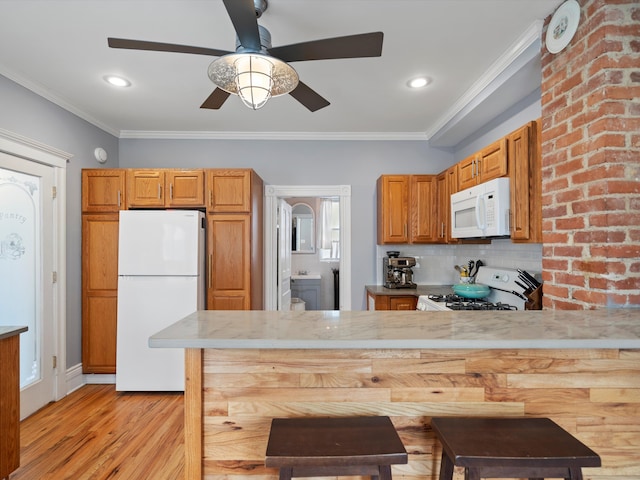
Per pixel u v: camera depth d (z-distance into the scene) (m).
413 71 2.41
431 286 3.80
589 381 1.31
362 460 0.98
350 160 3.83
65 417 2.55
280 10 1.78
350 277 3.83
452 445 1.03
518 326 1.31
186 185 3.19
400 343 1.15
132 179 3.17
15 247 2.54
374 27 1.93
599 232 1.52
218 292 3.16
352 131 3.72
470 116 2.91
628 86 1.49
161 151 3.73
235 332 1.25
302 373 1.31
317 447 1.02
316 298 5.61
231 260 3.17
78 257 3.12
